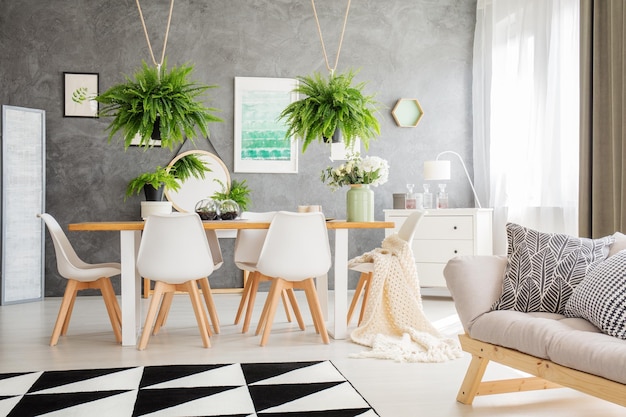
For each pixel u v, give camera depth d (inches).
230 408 112.4
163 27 271.3
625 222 179.3
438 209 254.1
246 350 160.2
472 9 289.6
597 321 104.0
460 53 289.6
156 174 243.3
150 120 174.1
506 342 108.3
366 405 114.3
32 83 263.7
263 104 276.5
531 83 239.9
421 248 257.0
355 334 172.6
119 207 268.5
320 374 136.2
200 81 273.1
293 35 279.4
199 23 273.9
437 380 132.0
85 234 267.1
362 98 178.9
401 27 286.4
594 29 192.5
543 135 225.6
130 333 166.6
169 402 115.9
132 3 269.6
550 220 223.3
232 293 269.4
